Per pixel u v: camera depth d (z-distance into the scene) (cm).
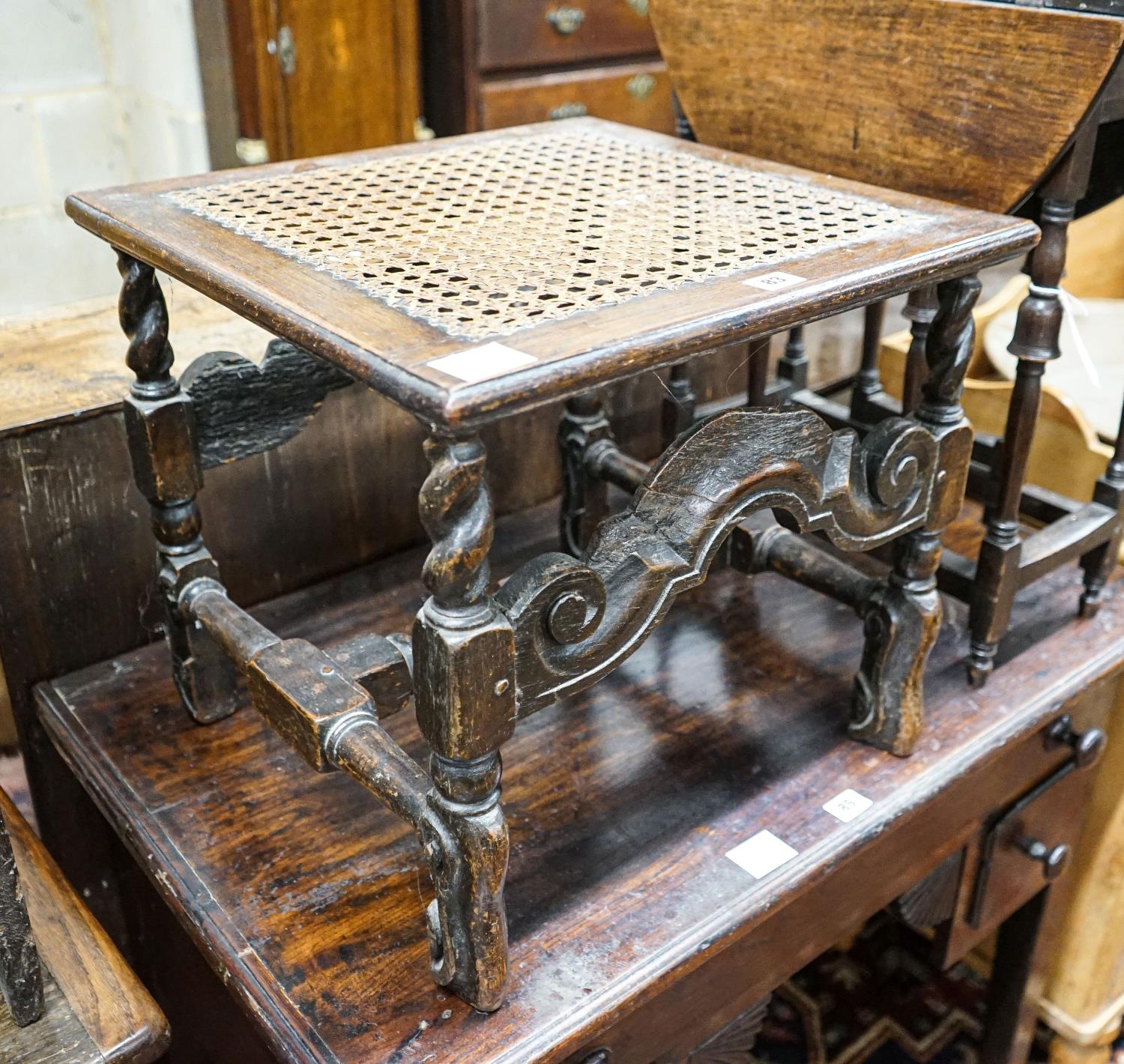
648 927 79
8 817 92
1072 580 117
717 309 65
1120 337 161
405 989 76
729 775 93
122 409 101
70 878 118
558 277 71
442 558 61
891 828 89
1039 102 87
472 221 82
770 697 103
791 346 130
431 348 60
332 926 81
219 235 79
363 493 119
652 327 62
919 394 119
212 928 80
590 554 71
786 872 84
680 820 89
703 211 84
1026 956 126
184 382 92
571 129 108
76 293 190
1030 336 90
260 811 91
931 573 89
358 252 75
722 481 72
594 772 94
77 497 102
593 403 113
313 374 97
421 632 64
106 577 107
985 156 92
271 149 172
